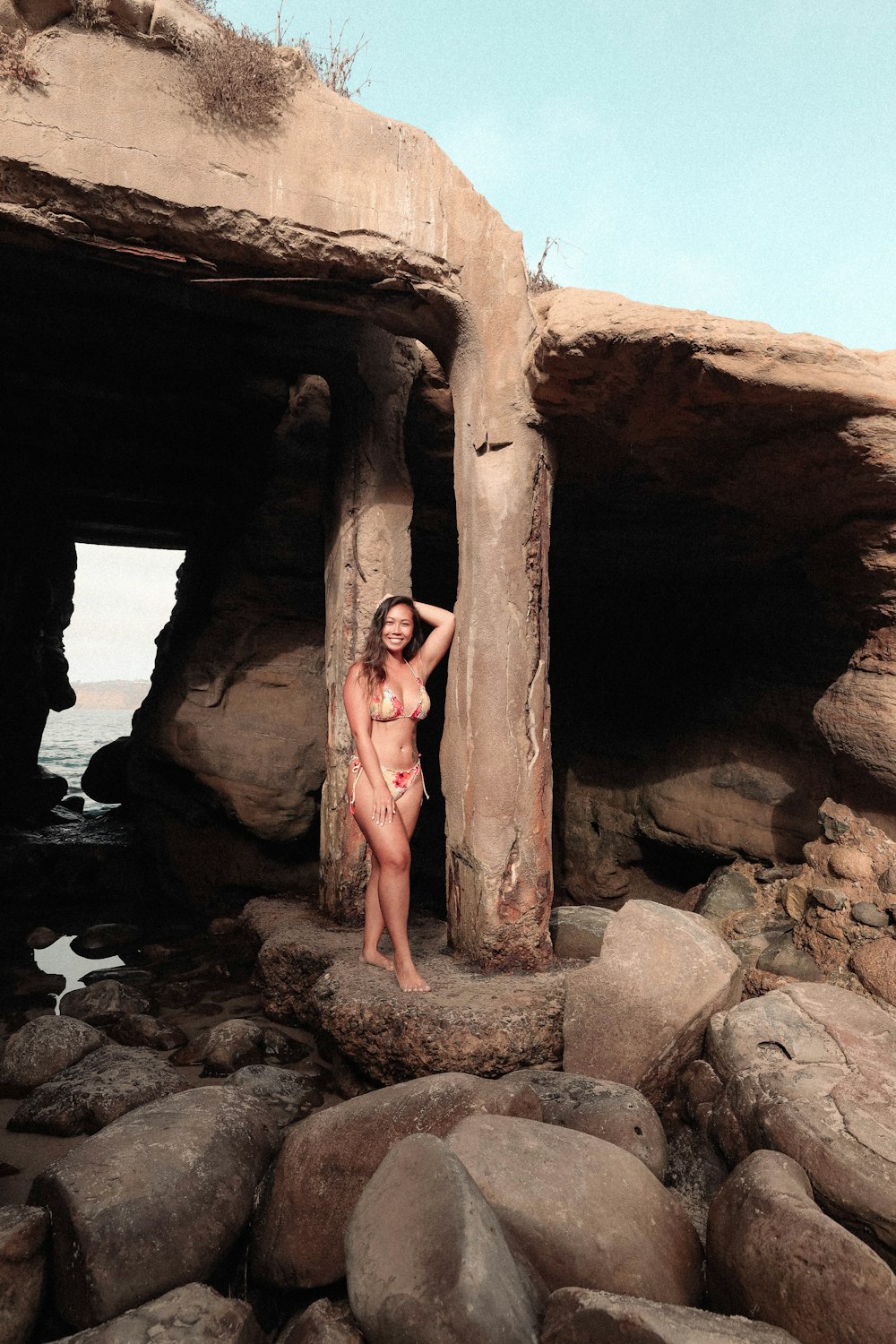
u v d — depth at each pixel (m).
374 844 4.12
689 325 3.67
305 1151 2.75
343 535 5.67
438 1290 1.97
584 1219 2.39
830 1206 2.62
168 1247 2.42
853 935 4.41
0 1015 4.83
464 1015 3.70
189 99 4.07
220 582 7.75
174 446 8.68
